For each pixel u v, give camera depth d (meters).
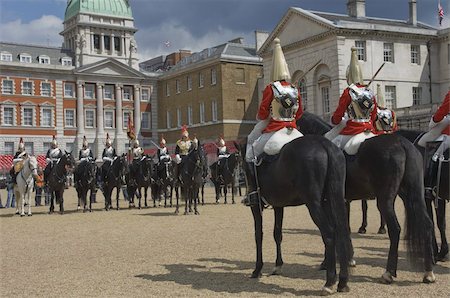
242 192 41.88
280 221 10.50
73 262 12.56
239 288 9.51
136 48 88.38
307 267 11.11
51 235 17.66
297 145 9.18
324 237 8.68
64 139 80.31
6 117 76.81
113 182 27.73
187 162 23.28
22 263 12.66
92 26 84.94
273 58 10.57
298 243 14.25
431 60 58.81
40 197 33.66
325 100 56.22
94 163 27.22
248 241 14.86
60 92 80.38
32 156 25.30
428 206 11.59
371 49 55.59
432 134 11.58
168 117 85.31
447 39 57.84
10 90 77.12
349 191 10.34
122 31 87.50
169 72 84.00
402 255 12.27
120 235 17.05
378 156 9.55
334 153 8.99
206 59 73.75
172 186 29.06
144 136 86.19
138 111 85.56
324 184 8.90
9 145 76.81
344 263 8.80
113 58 83.12
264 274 10.57
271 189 9.65
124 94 85.38
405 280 9.73
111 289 9.72
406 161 9.45
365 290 9.01
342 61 53.84
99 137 82.31
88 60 83.94
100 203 34.28
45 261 12.84
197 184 23.39
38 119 78.75
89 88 82.75
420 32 57.88
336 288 9.10
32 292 9.72
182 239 15.65
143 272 11.13
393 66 56.72
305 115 11.47
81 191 27.42
